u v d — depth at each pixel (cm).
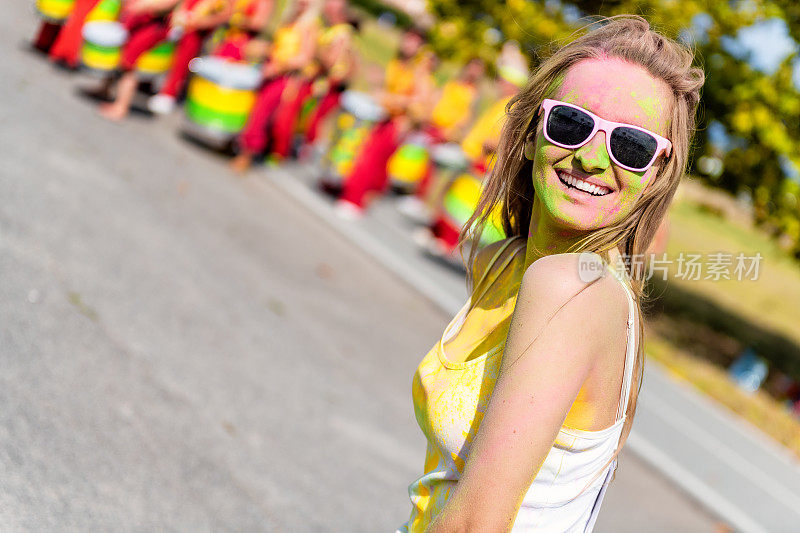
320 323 580
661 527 492
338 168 963
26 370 342
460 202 847
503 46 1106
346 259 766
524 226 154
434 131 1118
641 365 126
